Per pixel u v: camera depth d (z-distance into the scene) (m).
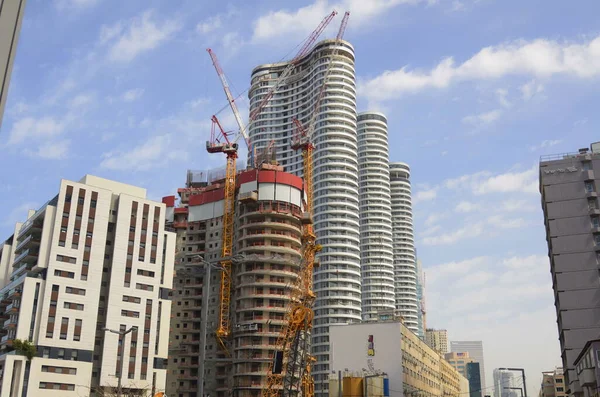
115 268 147.88
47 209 142.75
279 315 171.00
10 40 18.89
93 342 139.50
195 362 179.75
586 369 91.06
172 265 160.88
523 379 104.94
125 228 152.50
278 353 138.38
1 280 166.00
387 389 155.62
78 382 134.12
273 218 183.38
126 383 141.00
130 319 146.75
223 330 172.88
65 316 137.38
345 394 140.12
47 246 140.50
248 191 185.62
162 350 151.12
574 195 129.62
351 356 170.25
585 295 122.50
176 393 177.25
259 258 175.62
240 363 166.25
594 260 124.38
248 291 173.75
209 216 198.12
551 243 130.00
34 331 133.12
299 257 181.88
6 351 136.50
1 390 124.94
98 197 150.38
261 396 158.62
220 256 188.62
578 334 120.62
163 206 161.12
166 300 156.12
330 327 175.75
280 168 198.38
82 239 144.88
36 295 135.62
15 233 171.88
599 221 126.88
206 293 69.56
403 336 172.38
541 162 134.50
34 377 129.12
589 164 131.25
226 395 168.38
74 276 141.25
